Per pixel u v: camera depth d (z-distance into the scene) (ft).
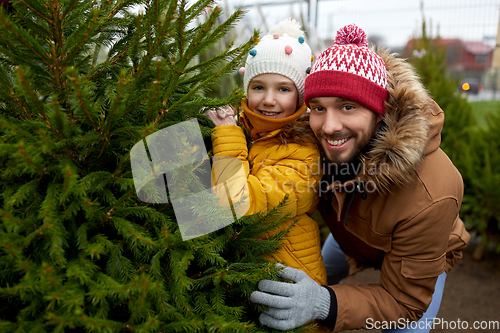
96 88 2.86
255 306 3.39
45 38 2.69
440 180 3.87
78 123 2.74
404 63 3.99
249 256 3.49
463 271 10.32
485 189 9.54
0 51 2.48
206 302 2.90
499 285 9.58
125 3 3.08
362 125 3.63
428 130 3.66
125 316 2.64
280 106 4.12
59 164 2.45
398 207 3.92
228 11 8.77
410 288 4.10
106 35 3.35
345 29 3.79
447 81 11.84
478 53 32.50
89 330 2.15
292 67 4.05
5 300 2.49
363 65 3.52
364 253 5.01
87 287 2.38
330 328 3.88
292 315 3.35
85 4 2.99
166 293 2.54
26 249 2.47
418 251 3.97
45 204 2.29
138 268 2.70
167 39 3.14
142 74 2.93
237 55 3.08
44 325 2.15
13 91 2.56
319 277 4.34
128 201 2.69
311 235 4.35
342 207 4.43
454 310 8.65
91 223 2.55
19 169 2.43
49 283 2.06
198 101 2.99
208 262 3.28
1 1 2.90
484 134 10.74
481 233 10.23
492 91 32.89
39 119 2.49
